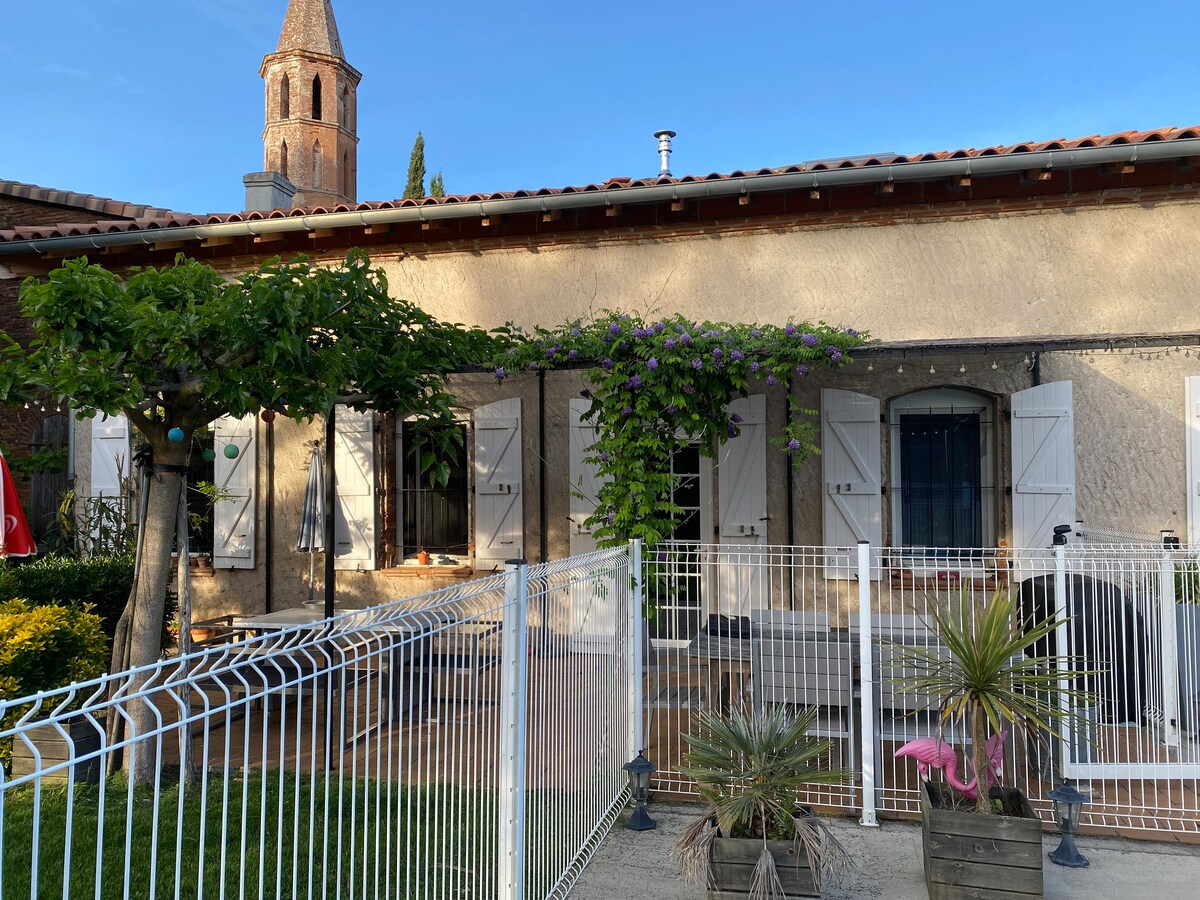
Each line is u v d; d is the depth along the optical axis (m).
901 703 5.34
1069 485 7.64
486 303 9.04
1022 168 7.41
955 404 8.31
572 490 8.39
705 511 8.64
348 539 9.13
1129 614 5.74
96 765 5.09
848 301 8.27
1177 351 7.72
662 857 4.48
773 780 3.80
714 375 7.21
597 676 4.77
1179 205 7.69
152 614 5.31
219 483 9.43
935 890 3.83
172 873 3.87
